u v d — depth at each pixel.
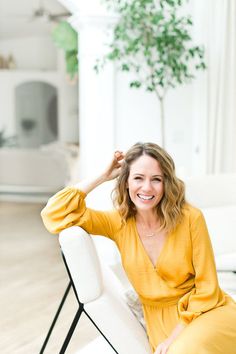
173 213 2.11
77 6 4.89
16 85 9.55
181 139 5.37
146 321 2.23
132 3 4.79
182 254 2.12
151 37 4.88
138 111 5.25
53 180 9.35
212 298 2.06
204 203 3.96
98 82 5.06
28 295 4.11
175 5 5.13
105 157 5.18
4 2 7.83
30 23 8.83
